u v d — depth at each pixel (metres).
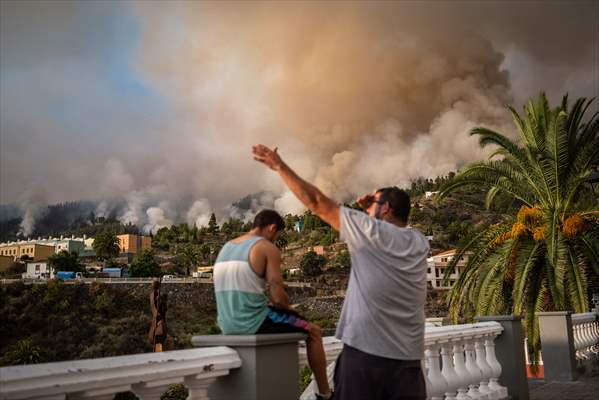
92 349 61.44
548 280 13.21
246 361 2.46
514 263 13.73
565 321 7.36
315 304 92.88
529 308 13.13
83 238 187.50
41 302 65.25
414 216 156.38
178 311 75.62
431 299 93.69
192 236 195.50
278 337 2.50
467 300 14.87
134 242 180.75
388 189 2.61
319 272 119.00
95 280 72.06
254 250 2.57
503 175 14.73
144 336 67.12
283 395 2.55
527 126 14.36
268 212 2.87
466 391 4.63
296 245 169.00
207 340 2.55
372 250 2.30
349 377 2.27
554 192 14.07
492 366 5.07
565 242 13.26
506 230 14.26
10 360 55.44
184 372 2.24
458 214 157.38
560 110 14.03
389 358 2.25
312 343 2.72
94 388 1.92
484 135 14.98
